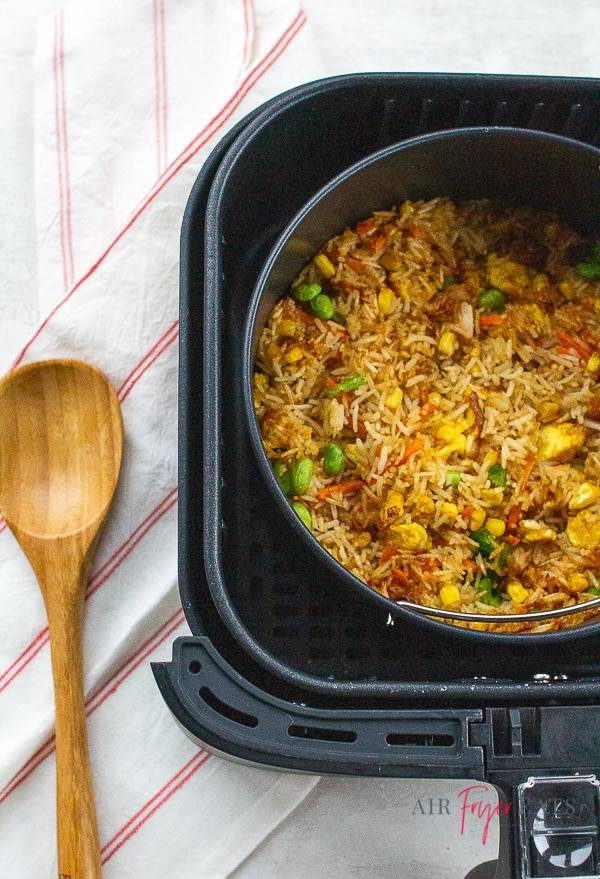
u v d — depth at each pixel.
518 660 0.71
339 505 0.71
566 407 0.73
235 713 0.66
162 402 0.75
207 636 0.67
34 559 0.73
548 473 0.72
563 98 0.72
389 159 0.69
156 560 0.75
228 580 0.71
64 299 0.75
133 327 0.75
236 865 0.73
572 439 0.72
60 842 0.71
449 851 0.74
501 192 0.74
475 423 0.72
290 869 0.74
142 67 0.78
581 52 0.79
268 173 0.73
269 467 0.65
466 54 0.80
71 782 0.71
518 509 0.71
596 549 0.71
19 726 0.74
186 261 0.69
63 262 0.77
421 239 0.73
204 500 0.65
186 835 0.73
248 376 0.66
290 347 0.72
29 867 0.73
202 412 0.69
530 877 0.63
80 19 0.78
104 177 0.77
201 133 0.75
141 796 0.73
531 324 0.73
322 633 0.71
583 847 0.64
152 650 0.75
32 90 0.79
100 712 0.74
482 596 0.71
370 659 0.71
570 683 0.66
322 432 0.72
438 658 0.71
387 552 0.71
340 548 0.70
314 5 0.79
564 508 0.72
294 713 0.64
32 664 0.74
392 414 0.72
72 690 0.72
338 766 0.64
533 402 0.73
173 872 0.73
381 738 0.64
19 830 0.74
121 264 0.75
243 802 0.74
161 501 0.75
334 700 0.68
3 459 0.74
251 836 0.73
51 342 0.75
